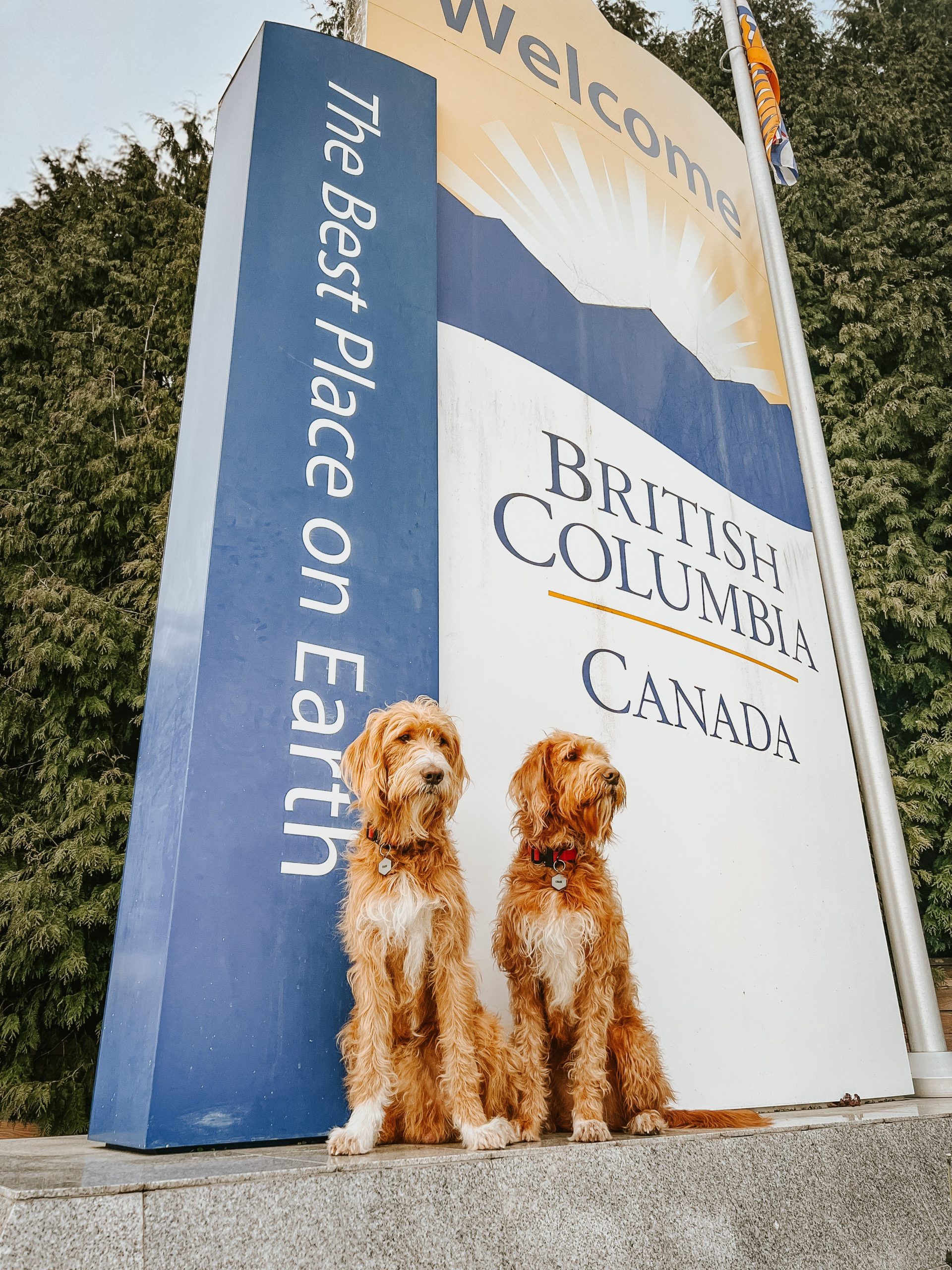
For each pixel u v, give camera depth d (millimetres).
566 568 4844
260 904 3166
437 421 4484
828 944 5215
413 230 4734
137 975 3170
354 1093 2678
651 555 5344
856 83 17047
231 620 3459
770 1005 4734
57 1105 8039
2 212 12656
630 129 6660
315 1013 3150
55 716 9414
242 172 4316
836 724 6121
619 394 5633
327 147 4555
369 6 5441
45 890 8367
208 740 3256
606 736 4648
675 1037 4301
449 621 4254
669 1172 2746
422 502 4199
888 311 14383
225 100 5000
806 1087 4664
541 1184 2482
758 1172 2967
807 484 6758
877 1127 3459
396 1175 2271
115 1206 1913
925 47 17906
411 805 2785
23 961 8227
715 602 5633
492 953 3375
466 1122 2668
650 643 5090
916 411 13539
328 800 3434
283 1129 2971
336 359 4152
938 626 12461
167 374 11867
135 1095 2918
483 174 5473
